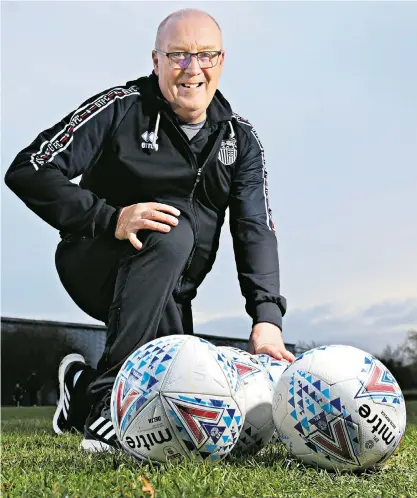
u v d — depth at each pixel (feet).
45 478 6.31
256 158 11.96
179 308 11.57
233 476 6.56
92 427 9.09
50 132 10.59
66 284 11.59
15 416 19.48
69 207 10.08
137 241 9.86
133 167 10.93
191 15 11.19
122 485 6.07
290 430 7.50
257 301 10.77
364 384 7.32
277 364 9.46
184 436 7.20
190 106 10.93
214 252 11.76
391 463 8.10
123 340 9.59
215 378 7.38
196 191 11.33
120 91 11.13
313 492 6.23
